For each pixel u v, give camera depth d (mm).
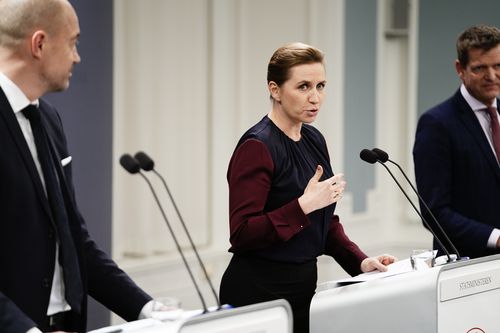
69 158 5930
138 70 13078
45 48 5301
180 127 13898
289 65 6473
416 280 5613
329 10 15016
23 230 5207
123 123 13156
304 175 6668
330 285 5828
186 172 14023
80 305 5449
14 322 4852
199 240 14320
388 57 17094
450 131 8211
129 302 5691
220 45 14492
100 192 10531
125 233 13273
